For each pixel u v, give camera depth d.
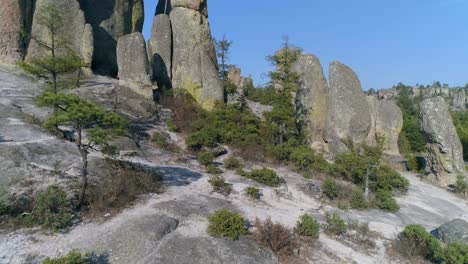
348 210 17.38
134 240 11.20
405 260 13.11
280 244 12.05
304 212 15.99
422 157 31.80
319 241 13.29
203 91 30.28
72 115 12.27
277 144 25.61
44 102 12.69
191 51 30.64
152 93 27.84
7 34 27.97
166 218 12.54
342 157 23.14
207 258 10.74
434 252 12.94
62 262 9.31
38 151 15.75
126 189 14.42
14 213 12.19
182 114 27.20
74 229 11.95
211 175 18.69
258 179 18.80
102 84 28.73
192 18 31.14
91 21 35.41
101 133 12.66
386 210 18.25
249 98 40.66
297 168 22.31
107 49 36.59
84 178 13.09
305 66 28.75
